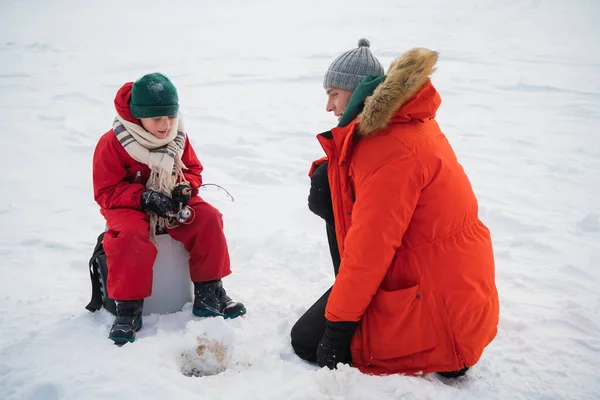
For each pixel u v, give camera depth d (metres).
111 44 13.98
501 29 16.72
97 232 3.68
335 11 23.53
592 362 2.33
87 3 28.38
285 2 29.06
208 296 2.57
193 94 8.56
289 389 1.97
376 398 1.96
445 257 1.96
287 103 8.09
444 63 11.28
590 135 6.55
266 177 4.89
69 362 2.16
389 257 1.95
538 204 4.42
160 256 2.53
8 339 2.32
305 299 2.79
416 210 1.96
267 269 3.15
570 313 2.71
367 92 1.96
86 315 2.55
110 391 1.97
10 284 2.88
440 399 1.99
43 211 4.02
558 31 16.14
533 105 8.03
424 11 22.45
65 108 7.41
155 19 21.16
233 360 2.26
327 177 2.28
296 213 4.09
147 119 2.39
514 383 2.18
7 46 13.03
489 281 2.07
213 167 5.21
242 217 3.97
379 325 2.06
